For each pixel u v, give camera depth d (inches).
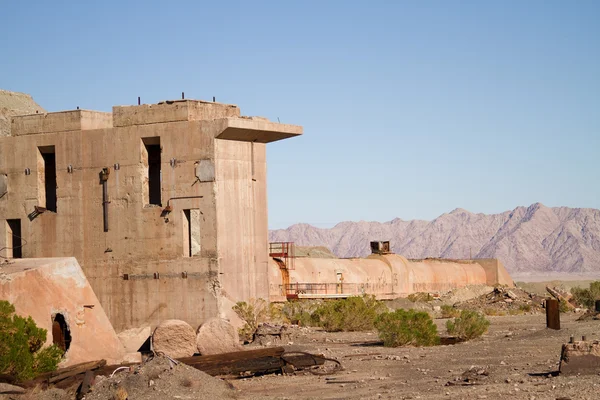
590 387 723.4
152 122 1507.1
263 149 1576.0
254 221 1541.6
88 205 1542.8
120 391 778.2
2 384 819.4
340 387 876.0
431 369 975.6
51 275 1080.2
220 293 1448.1
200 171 1470.2
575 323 1515.7
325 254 4126.5
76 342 1076.5
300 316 1668.3
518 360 1006.4
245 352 1015.6
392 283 2591.0
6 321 888.9
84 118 1563.7
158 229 1488.7
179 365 842.8
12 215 1600.6
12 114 2699.3
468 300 2630.4
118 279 1510.8
